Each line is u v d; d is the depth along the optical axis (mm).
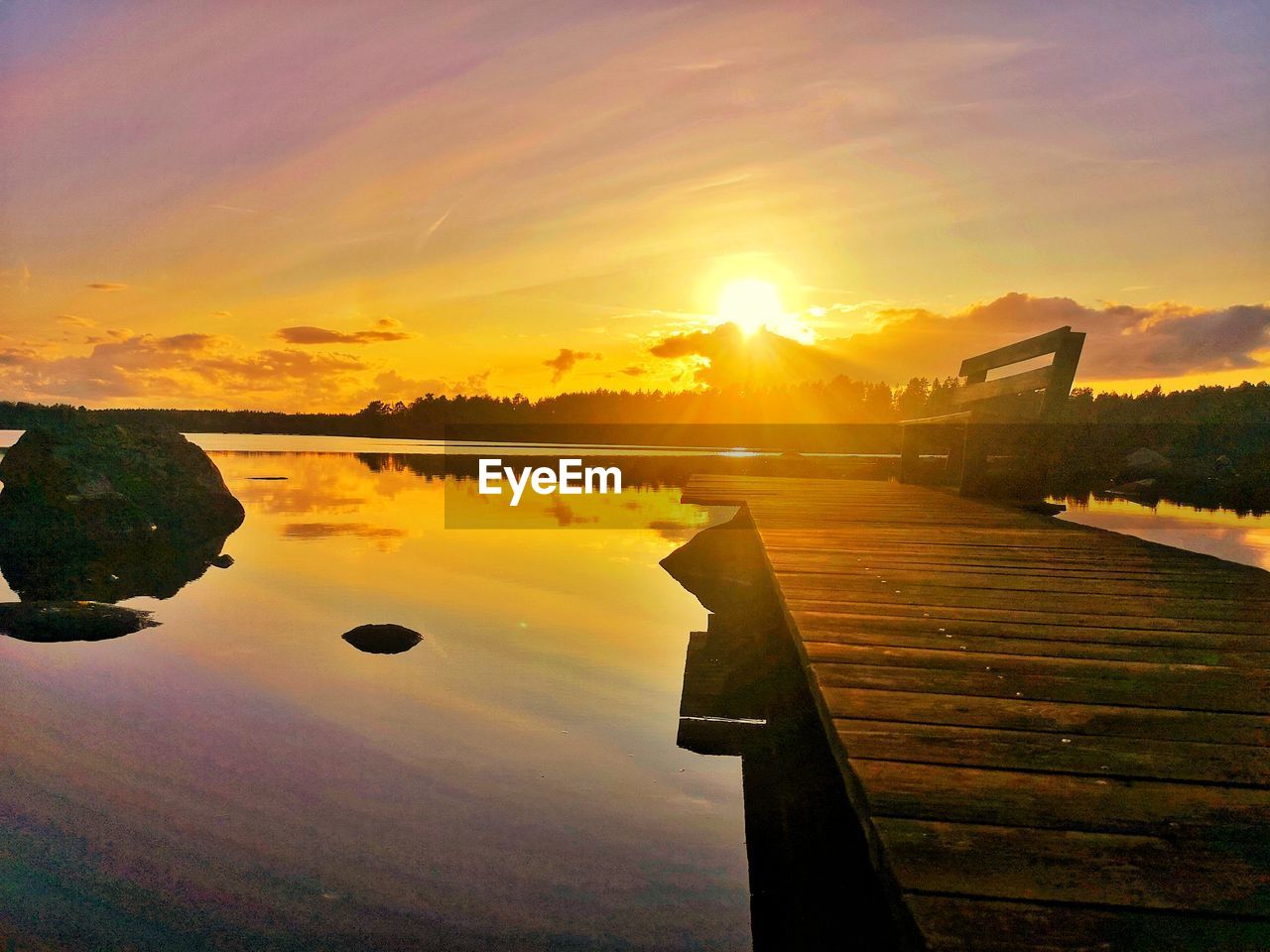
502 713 4480
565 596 7613
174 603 7211
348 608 7035
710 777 3693
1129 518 11250
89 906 2594
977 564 4859
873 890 2771
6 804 3287
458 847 3018
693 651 5793
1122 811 1868
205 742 3980
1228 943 1440
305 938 2455
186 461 12930
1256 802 1910
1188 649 3105
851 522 6934
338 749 3922
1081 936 1459
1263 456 15258
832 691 2633
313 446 41344
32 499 11211
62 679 4910
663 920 2586
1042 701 2547
